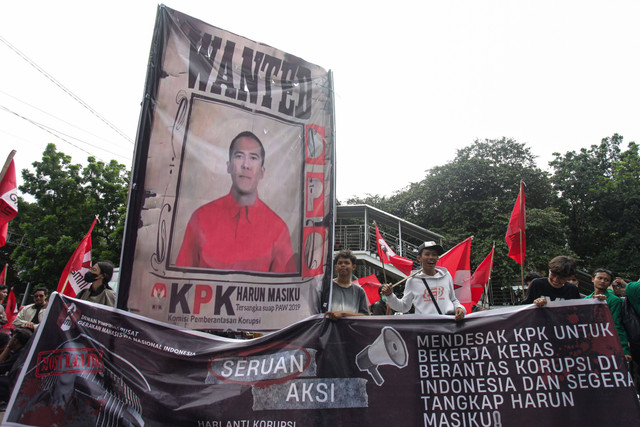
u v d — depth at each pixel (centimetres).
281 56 380
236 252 336
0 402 429
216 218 337
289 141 368
